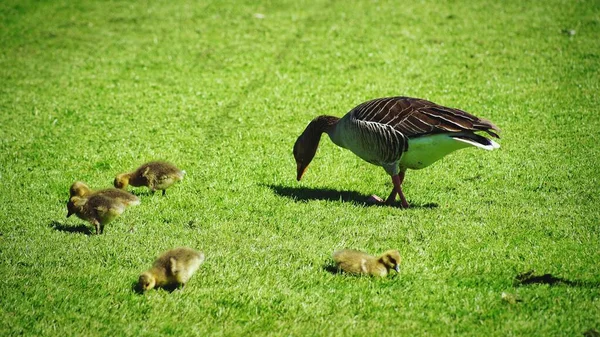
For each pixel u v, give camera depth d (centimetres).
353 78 2147
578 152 1530
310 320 875
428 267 1007
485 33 2511
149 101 2014
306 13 2867
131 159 1582
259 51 2442
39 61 2416
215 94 2061
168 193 1367
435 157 1240
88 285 968
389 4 2931
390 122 1230
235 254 1066
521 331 830
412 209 1257
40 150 1647
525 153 1548
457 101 1923
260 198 1328
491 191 1340
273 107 1941
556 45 2345
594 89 1955
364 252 1009
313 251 1072
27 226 1202
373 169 1514
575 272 969
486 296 912
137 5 3069
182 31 2698
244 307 909
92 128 1803
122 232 1169
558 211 1212
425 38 2489
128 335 847
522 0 2881
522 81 2055
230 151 1625
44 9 3022
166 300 924
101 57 2444
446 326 849
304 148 1391
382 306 900
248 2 3048
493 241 1091
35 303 922
